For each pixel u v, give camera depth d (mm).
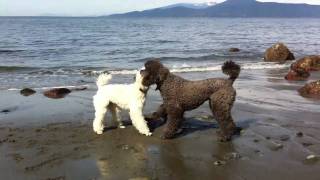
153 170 3000
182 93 3580
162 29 35094
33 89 6234
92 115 4531
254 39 20969
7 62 10258
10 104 5141
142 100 3775
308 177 2867
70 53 12656
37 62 10281
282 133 3824
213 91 3578
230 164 3100
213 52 13312
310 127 4039
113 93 3779
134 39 19766
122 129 3969
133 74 7953
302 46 16031
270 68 9180
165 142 3605
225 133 3615
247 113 4613
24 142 3600
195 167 3053
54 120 4328
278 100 5367
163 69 3602
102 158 3227
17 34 23547
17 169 3012
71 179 2850
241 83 6789
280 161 3146
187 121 4238
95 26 43812
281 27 45375
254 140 3633
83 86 6562
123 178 2865
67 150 3396
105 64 9953
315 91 5824
